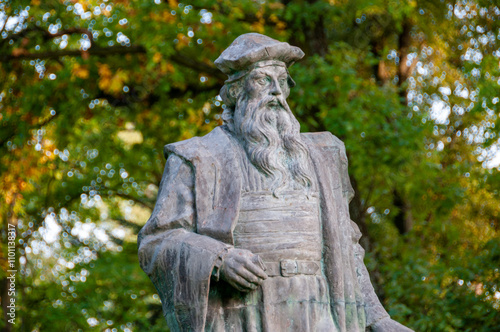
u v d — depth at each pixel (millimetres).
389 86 13430
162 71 13039
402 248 13062
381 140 12648
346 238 4656
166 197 4531
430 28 14641
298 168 4590
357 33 15492
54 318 13430
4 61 13711
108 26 13336
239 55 4691
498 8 14023
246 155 4621
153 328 13750
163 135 14922
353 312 4535
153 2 13016
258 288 4391
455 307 11367
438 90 15695
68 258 15602
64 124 14250
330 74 12391
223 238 4387
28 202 14875
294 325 4375
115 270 14125
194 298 4262
